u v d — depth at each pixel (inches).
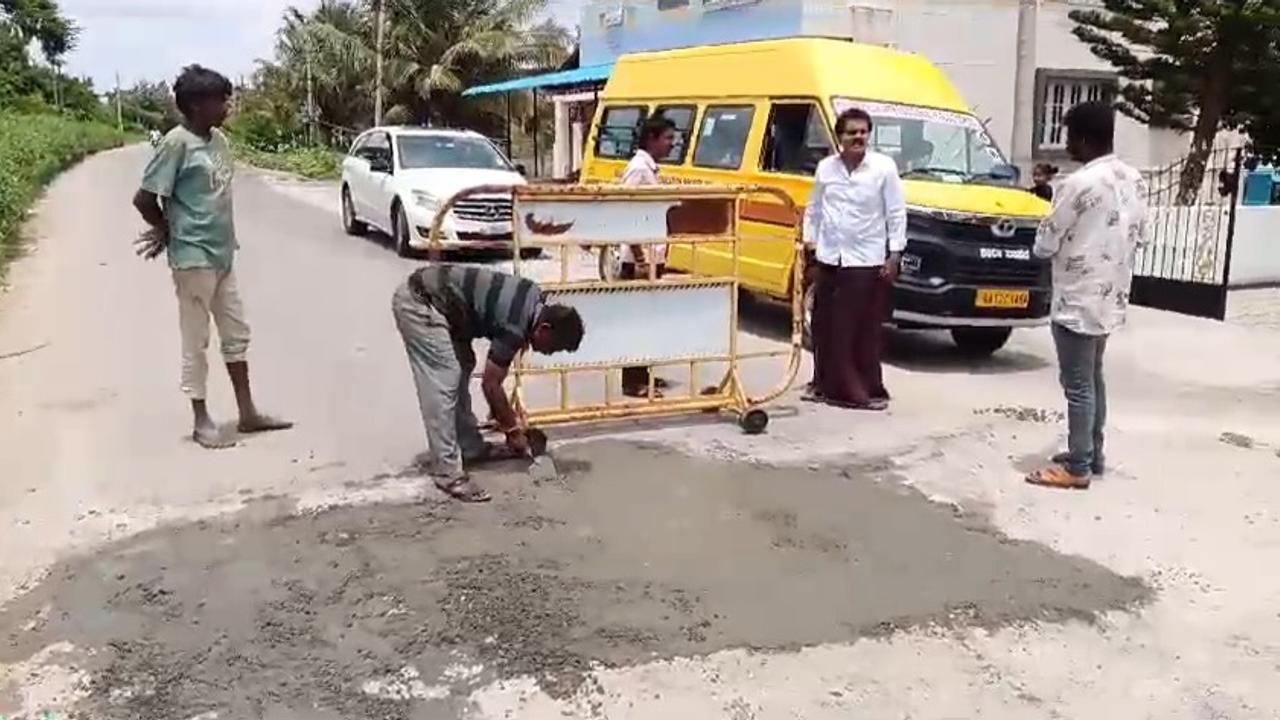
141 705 144.5
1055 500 226.5
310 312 410.3
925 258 337.4
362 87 1364.4
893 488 230.5
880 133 363.9
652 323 262.4
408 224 551.5
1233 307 484.7
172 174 235.0
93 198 903.1
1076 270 223.0
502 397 225.8
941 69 649.6
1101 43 623.2
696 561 190.1
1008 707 149.6
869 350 293.6
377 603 171.8
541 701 147.3
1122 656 164.1
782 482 231.8
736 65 412.2
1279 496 231.0
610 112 484.7
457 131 628.1
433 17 1282.0
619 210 252.8
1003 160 383.6
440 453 217.8
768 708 147.1
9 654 156.5
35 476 227.0
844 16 625.0
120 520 203.8
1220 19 569.3
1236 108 633.6
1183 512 221.3
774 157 382.3
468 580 179.6
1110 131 220.7
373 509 210.5
